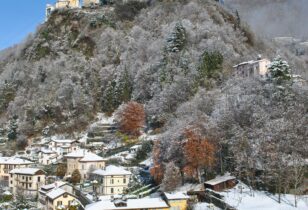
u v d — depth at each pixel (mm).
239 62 189375
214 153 110438
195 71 171875
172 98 162500
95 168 139500
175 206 93875
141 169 132875
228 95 140500
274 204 91562
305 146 104625
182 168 112250
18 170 139750
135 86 193500
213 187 101250
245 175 105062
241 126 119125
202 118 122438
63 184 123125
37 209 115875
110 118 191000
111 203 93812
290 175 97438
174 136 115875
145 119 172750
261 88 137125
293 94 128500
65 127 192750
